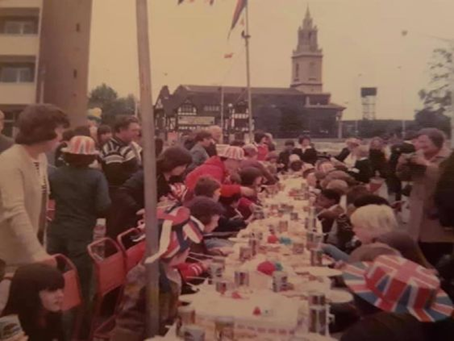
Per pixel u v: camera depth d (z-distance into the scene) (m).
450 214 2.46
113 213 4.60
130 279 2.79
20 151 3.13
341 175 7.41
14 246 3.10
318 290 2.94
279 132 14.89
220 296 2.80
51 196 4.27
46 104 3.23
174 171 4.48
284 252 4.31
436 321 1.87
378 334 1.54
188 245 2.86
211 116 14.48
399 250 3.42
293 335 2.41
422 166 5.10
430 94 14.28
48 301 2.47
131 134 5.14
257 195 7.04
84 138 4.28
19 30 10.88
